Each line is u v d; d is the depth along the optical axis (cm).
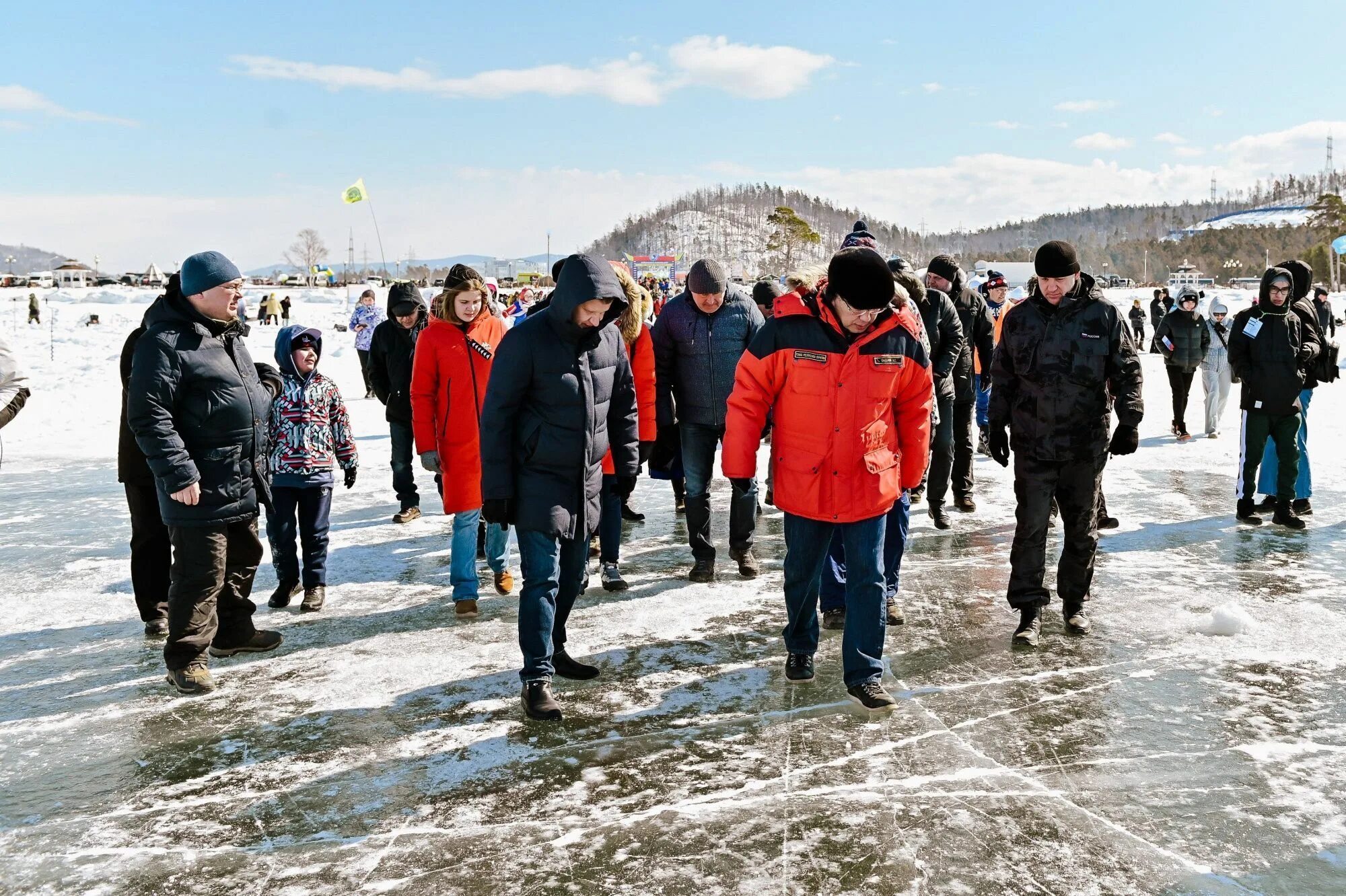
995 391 454
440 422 496
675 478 718
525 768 336
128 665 446
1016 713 373
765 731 362
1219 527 664
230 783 330
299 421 517
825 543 388
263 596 550
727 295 555
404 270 9862
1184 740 347
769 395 384
